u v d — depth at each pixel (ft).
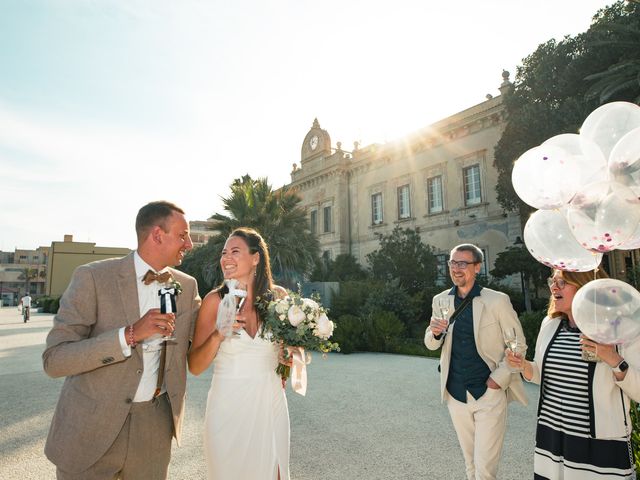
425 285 56.95
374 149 88.94
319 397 21.11
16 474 12.02
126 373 6.43
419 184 78.84
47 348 6.15
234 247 8.36
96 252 172.65
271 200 54.24
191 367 7.84
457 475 11.75
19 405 19.76
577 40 49.03
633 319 6.09
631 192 7.18
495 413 9.46
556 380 7.41
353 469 12.18
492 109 66.74
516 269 49.96
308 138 105.50
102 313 6.64
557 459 7.17
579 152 8.34
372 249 87.20
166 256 7.17
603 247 7.32
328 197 97.09
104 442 6.18
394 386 23.62
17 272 305.73
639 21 42.29
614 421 6.73
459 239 71.00
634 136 7.35
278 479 7.70
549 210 8.46
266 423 7.75
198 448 14.15
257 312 8.43
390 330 39.04
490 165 67.46
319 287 58.65
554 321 8.16
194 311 7.88
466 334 10.16
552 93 50.26
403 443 14.35
